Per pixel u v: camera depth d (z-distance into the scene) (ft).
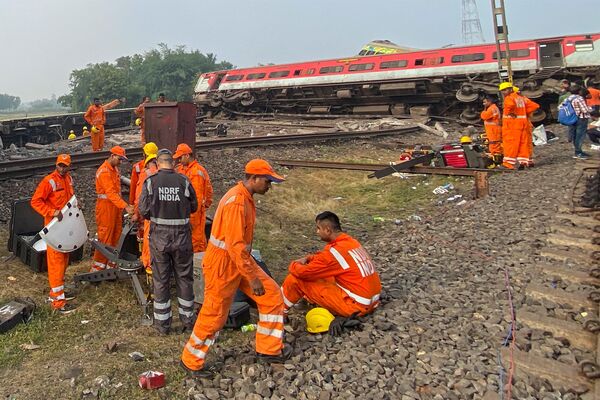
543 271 17.44
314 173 42.57
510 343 12.87
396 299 16.29
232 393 11.47
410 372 11.85
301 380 11.66
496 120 38.09
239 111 102.47
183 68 296.71
